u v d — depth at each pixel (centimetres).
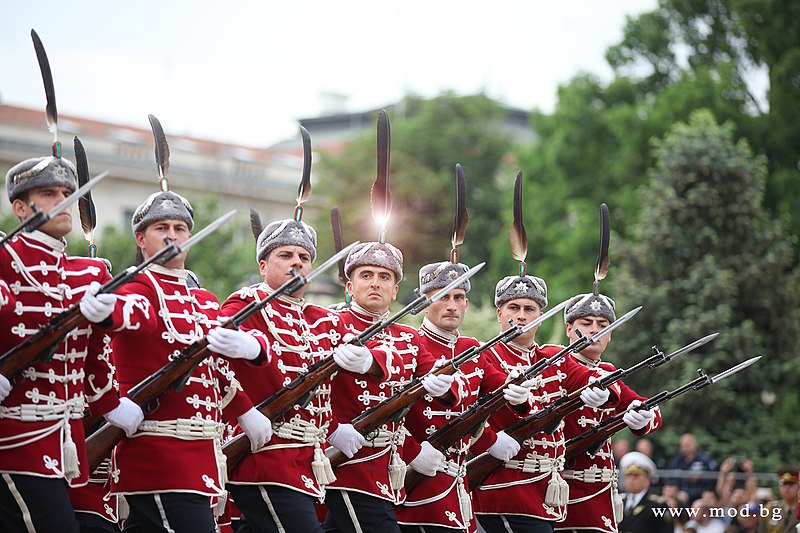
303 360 1434
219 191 6016
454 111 6925
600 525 1872
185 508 1284
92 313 1178
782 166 5412
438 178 6550
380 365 1468
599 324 1912
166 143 1412
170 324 1309
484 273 6222
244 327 1409
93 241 1484
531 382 1652
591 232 5434
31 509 1189
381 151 1603
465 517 1638
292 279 1302
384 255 1574
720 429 4231
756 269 4428
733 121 5412
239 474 1382
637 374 4291
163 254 1198
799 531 2256
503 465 1742
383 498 1502
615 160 5819
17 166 1243
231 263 4738
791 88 5403
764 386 4309
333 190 6353
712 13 6062
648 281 4506
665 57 6162
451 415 1631
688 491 2844
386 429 1522
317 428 1432
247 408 1355
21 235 1222
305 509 1388
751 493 2734
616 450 3111
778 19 5522
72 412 1234
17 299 1203
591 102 6078
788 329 4466
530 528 1745
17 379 1187
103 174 1151
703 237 4478
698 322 4234
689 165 4562
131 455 1286
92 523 1424
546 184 6162
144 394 1273
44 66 1274
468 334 4019
